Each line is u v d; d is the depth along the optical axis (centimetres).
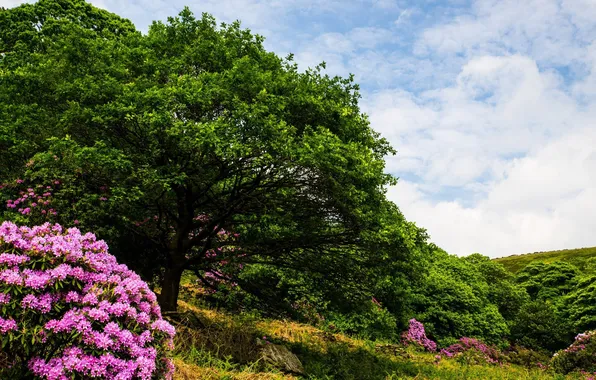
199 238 1111
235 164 927
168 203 1120
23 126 1017
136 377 495
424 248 1146
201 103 937
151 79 1025
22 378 479
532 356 2203
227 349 909
